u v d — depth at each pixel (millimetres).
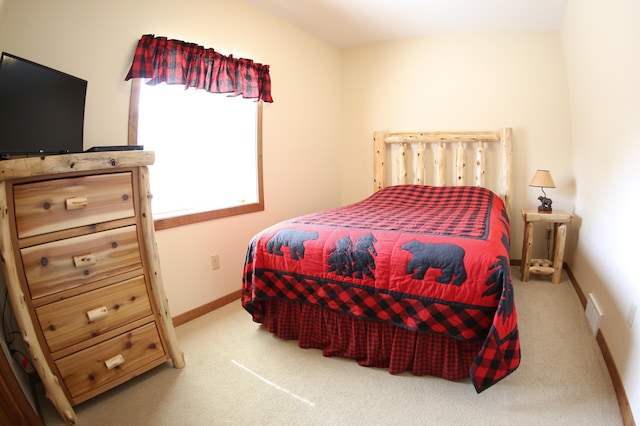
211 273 2590
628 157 1666
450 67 3512
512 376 1718
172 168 2428
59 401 1440
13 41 1587
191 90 2445
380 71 3791
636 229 1522
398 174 3795
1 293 1568
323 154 3789
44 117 1446
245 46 2713
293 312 2086
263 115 2955
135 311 1697
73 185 1451
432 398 1586
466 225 2070
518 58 3299
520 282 3004
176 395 1661
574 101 2975
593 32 2137
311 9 2846
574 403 1525
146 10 2057
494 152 3467
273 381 1748
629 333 1517
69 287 1473
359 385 1696
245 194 2986
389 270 1705
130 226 1661
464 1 2678
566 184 3289
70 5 1753
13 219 1310
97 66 1874
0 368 1267
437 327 1613
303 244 1944
